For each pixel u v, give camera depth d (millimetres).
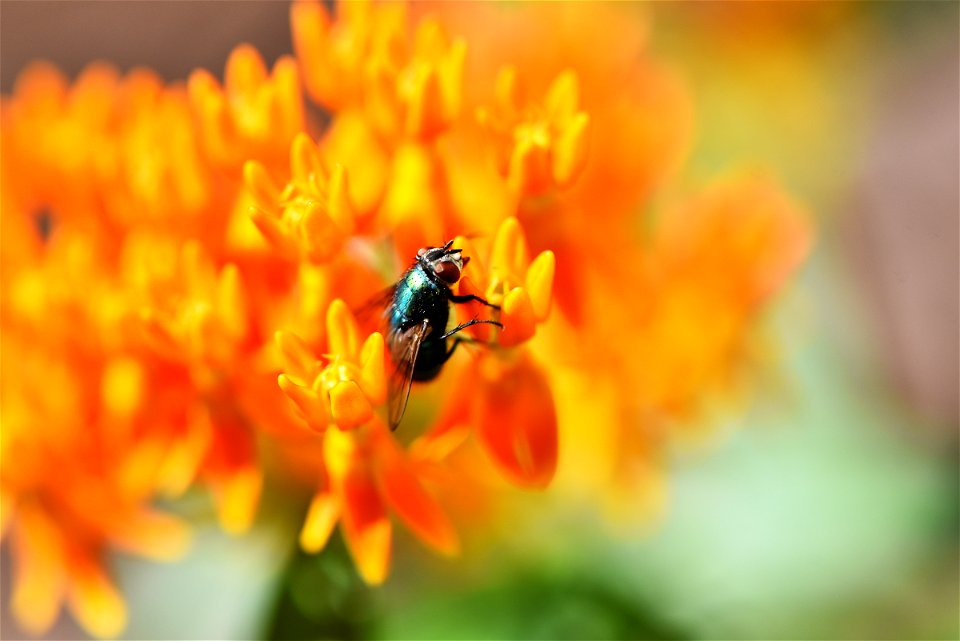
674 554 201
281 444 173
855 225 267
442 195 165
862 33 248
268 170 166
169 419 172
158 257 168
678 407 188
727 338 188
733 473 206
